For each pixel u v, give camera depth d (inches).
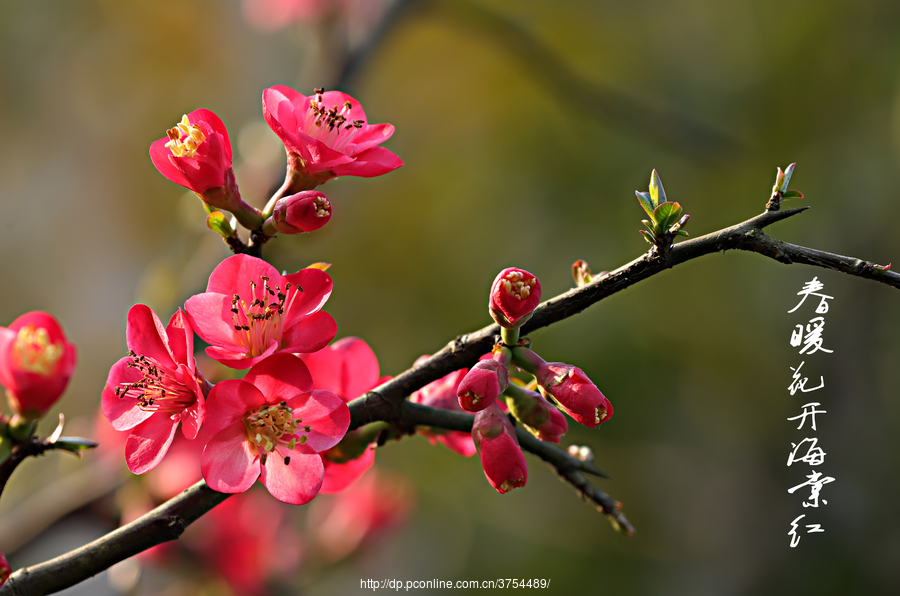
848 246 268.4
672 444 279.4
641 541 270.1
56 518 112.1
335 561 150.2
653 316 276.1
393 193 296.8
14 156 305.3
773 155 276.2
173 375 60.7
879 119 268.4
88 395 272.4
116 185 313.9
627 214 270.8
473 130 298.7
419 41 294.0
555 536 268.4
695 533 273.4
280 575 143.6
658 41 294.4
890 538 243.1
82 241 311.6
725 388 279.1
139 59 312.5
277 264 144.2
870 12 270.4
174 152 61.4
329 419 58.7
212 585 135.3
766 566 260.2
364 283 292.7
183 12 311.1
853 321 263.9
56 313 305.1
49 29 299.3
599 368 267.9
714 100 287.4
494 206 291.1
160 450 59.5
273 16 171.2
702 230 271.4
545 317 61.0
